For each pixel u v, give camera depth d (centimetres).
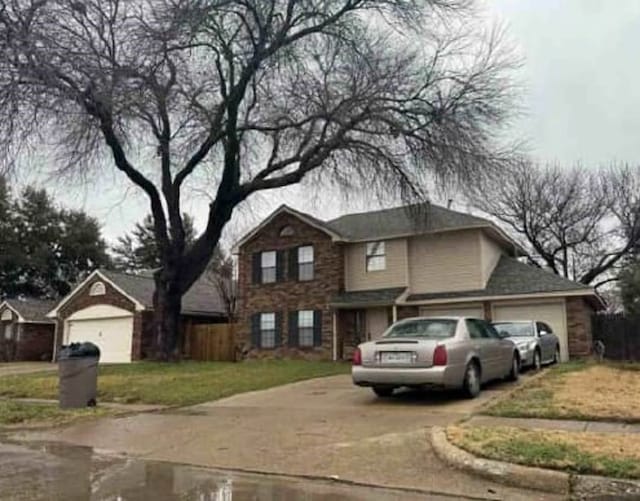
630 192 3341
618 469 533
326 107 1877
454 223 2416
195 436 828
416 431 770
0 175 1588
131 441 820
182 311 3023
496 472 561
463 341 1052
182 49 1720
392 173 1945
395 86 1877
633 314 2464
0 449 784
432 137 1881
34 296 4766
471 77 1925
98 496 541
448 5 1920
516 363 1289
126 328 2939
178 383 1409
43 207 4772
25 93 1485
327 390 1262
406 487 555
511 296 2259
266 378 1488
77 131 1639
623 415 802
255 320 2720
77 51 1501
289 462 660
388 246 2558
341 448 703
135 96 1597
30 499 531
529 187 3472
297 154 2016
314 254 2639
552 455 576
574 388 1065
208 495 544
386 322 2480
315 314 2583
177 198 2062
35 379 1661
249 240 2805
